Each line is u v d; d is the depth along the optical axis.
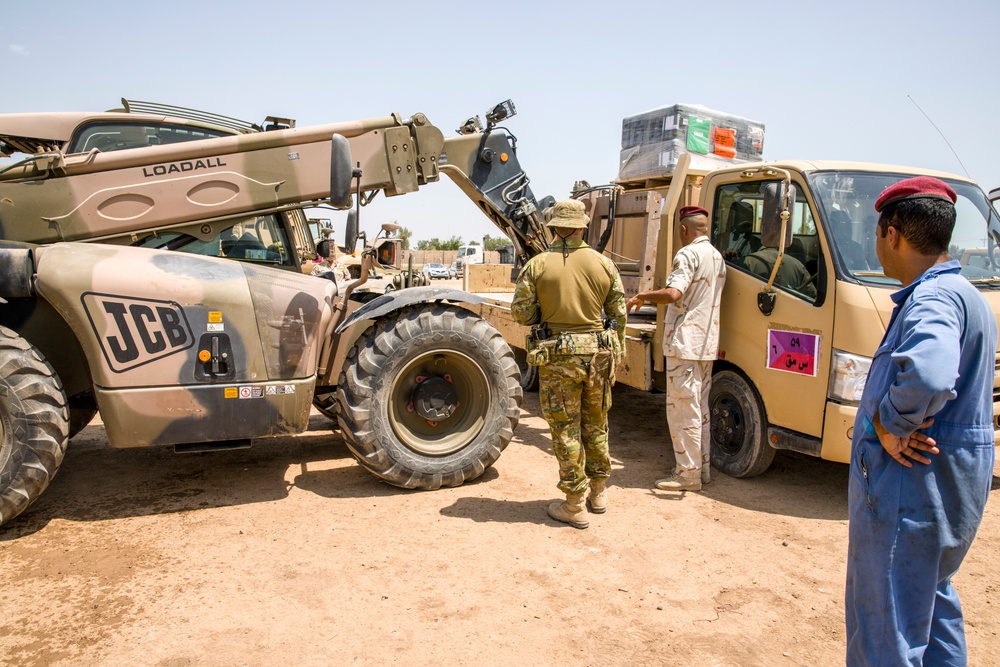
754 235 4.86
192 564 3.46
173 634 2.85
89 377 4.22
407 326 4.41
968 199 4.98
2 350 3.62
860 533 2.09
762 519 4.26
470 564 3.54
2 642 2.77
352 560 3.54
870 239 4.40
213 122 5.03
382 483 4.72
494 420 4.66
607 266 3.95
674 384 4.66
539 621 3.03
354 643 2.82
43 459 3.66
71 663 2.64
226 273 4.07
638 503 4.48
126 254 3.95
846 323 4.13
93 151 4.16
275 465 5.06
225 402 4.00
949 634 2.14
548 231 5.85
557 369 3.90
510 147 5.65
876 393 2.06
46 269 3.70
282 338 4.11
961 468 1.97
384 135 4.82
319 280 4.41
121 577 3.31
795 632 3.02
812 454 4.35
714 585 3.41
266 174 4.49
